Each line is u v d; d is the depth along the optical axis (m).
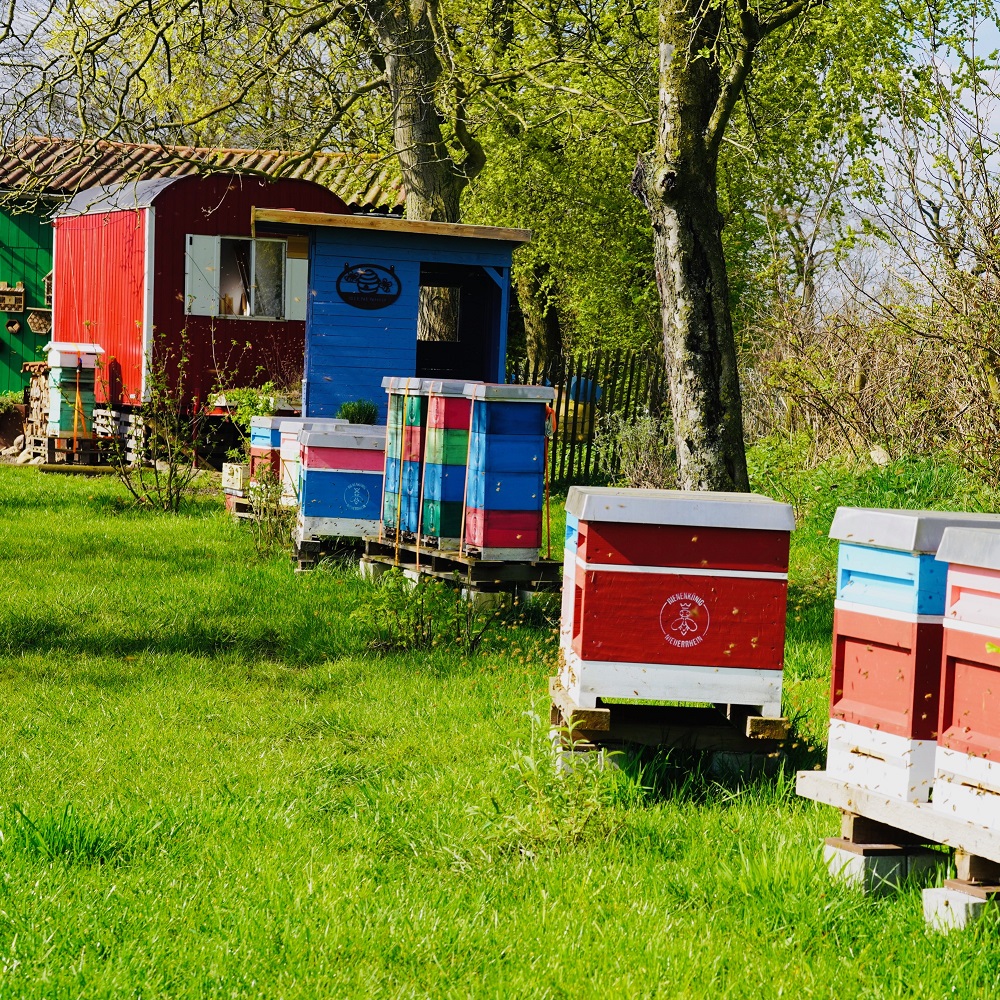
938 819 4.06
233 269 20.78
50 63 14.81
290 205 20.98
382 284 16.61
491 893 4.39
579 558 5.52
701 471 9.03
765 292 23.36
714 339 9.02
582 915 4.16
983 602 3.87
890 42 20.41
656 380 19.52
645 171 9.10
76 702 7.12
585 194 23.64
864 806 4.33
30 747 6.25
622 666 5.41
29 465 20.67
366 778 5.86
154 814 5.12
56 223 24.47
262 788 5.63
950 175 10.91
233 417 18.81
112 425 19.59
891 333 13.07
